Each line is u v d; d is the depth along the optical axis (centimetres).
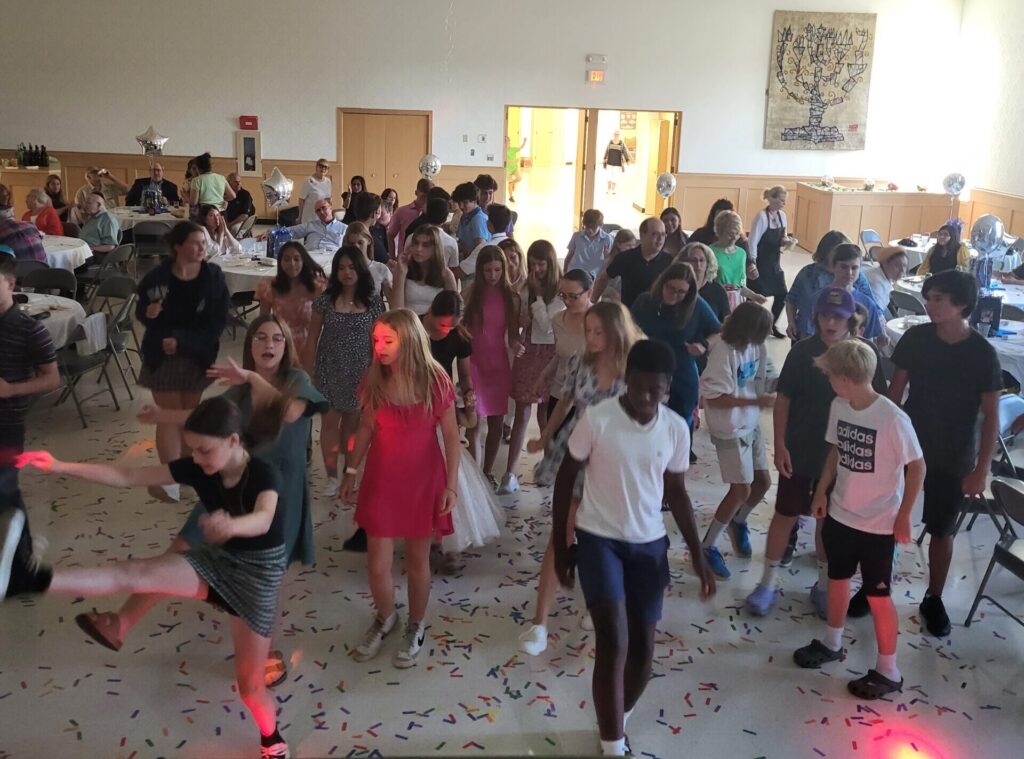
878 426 308
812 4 1407
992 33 1330
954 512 362
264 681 288
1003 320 618
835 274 455
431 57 1391
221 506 265
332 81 1391
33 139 1384
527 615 374
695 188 1468
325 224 815
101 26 1352
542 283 470
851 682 331
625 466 268
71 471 273
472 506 397
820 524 379
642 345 266
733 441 395
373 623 346
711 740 301
